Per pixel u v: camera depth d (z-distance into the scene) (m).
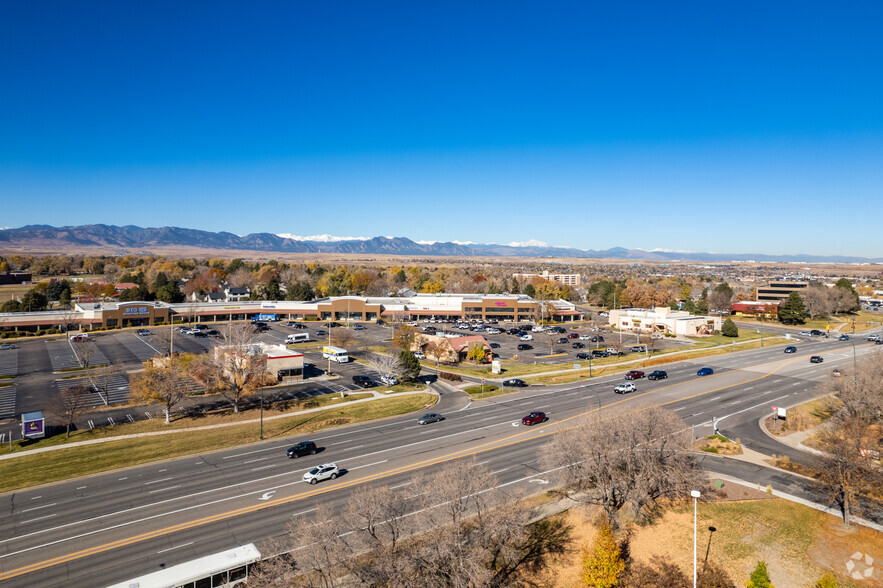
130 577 33.69
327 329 149.38
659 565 38.03
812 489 48.03
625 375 90.56
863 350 118.69
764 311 178.25
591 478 43.62
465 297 177.38
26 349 117.25
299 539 31.27
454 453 55.56
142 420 68.38
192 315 158.38
